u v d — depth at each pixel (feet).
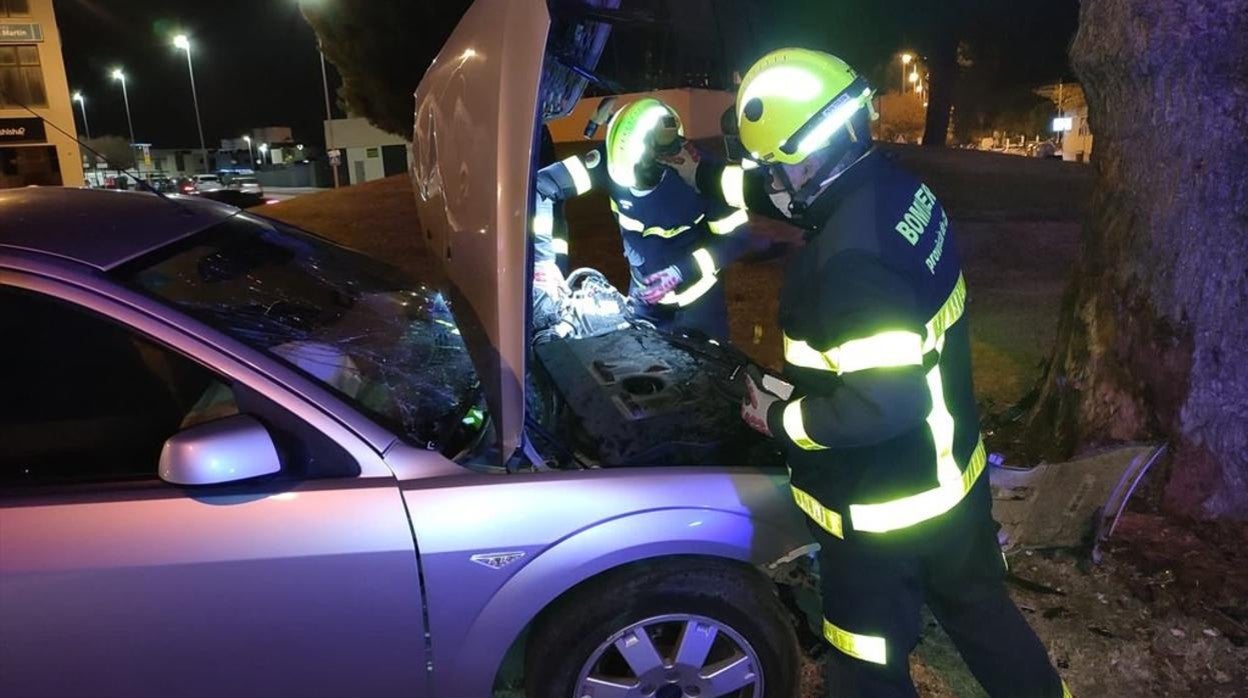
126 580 6.39
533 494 6.89
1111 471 9.34
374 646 6.84
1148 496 11.19
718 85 12.76
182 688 6.66
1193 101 10.26
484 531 6.79
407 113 68.33
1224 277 10.42
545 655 7.12
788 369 6.75
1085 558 10.32
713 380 8.90
